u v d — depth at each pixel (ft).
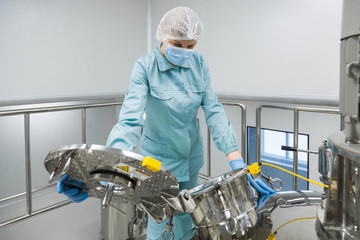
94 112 10.43
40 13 8.30
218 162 9.75
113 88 10.22
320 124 7.33
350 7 2.31
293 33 7.23
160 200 3.14
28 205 6.98
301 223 3.14
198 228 3.22
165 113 5.41
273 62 7.73
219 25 8.90
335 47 6.53
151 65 5.31
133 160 2.44
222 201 3.04
